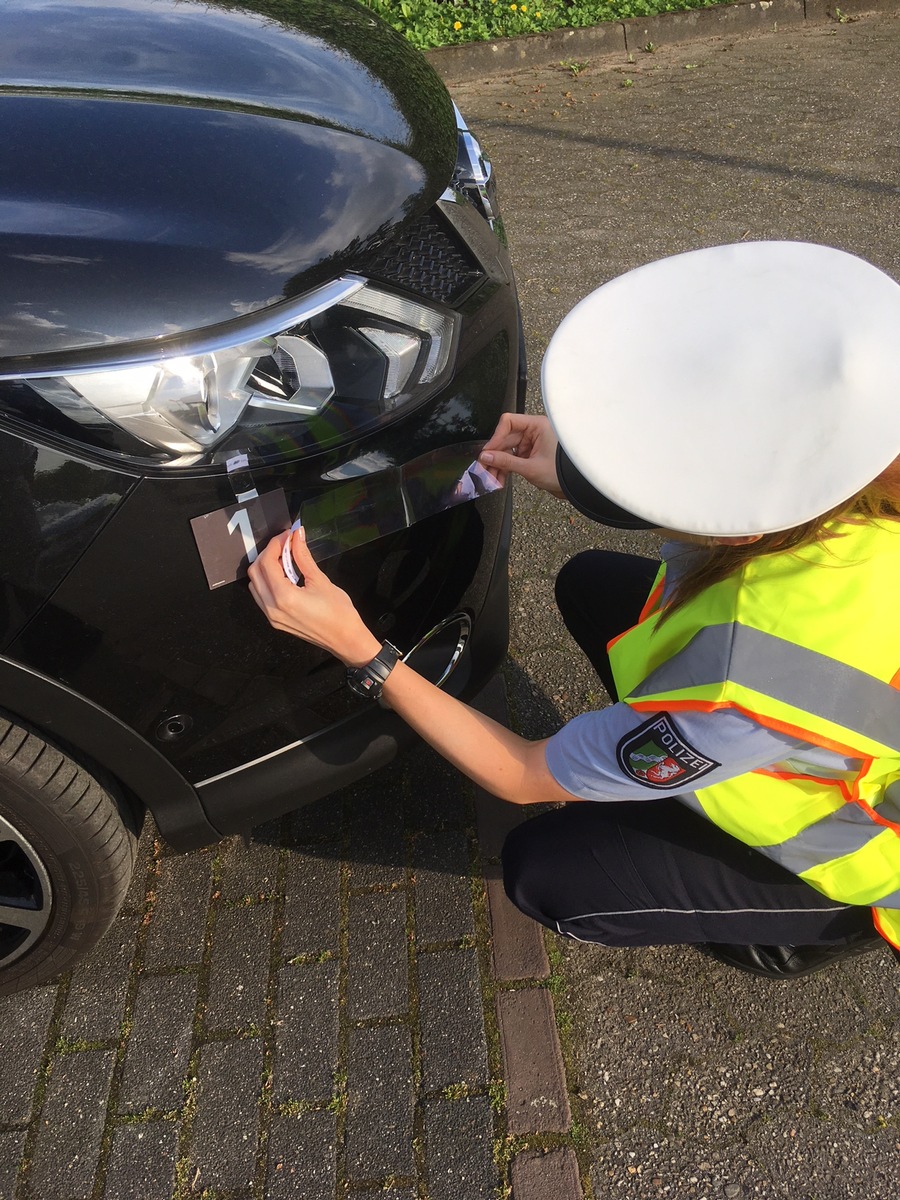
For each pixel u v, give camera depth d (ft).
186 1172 4.89
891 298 2.89
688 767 3.66
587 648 6.30
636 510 2.92
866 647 3.30
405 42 6.62
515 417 5.11
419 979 5.55
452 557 5.15
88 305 3.83
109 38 5.47
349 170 4.66
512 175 15.70
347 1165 4.85
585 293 12.05
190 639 4.32
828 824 4.06
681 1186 4.74
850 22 23.03
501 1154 4.84
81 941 5.22
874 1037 5.31
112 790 4.84
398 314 4.52
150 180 4.24
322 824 6.36
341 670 4.93
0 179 4.13
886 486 3.23
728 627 3.40
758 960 5.36
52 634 4.07
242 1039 5.35
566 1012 5.40
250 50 5.57
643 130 17.37
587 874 4.75
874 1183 4.76
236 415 4.02
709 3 22.70
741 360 2.82
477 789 6.51
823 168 15.44
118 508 3.91
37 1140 5.04
